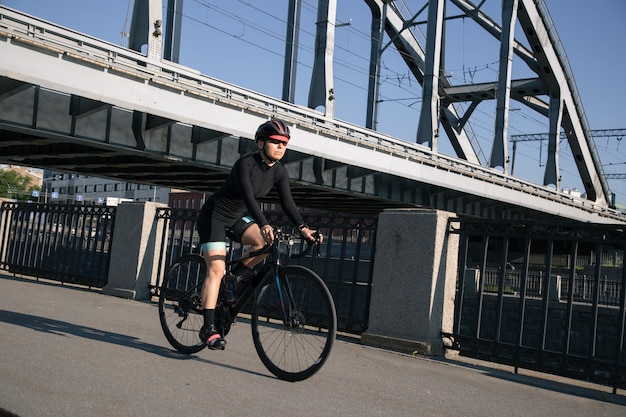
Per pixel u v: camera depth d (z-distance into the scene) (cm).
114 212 973
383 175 3394
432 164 3516
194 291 476
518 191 4372
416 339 612
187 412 310
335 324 396
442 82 6806
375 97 5319
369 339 638
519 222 584
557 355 545
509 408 392
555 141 6347
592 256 4062
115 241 943
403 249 635
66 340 479
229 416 309
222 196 429
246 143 2589
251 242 434
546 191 4859
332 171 3061
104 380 360
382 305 642
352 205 4081
